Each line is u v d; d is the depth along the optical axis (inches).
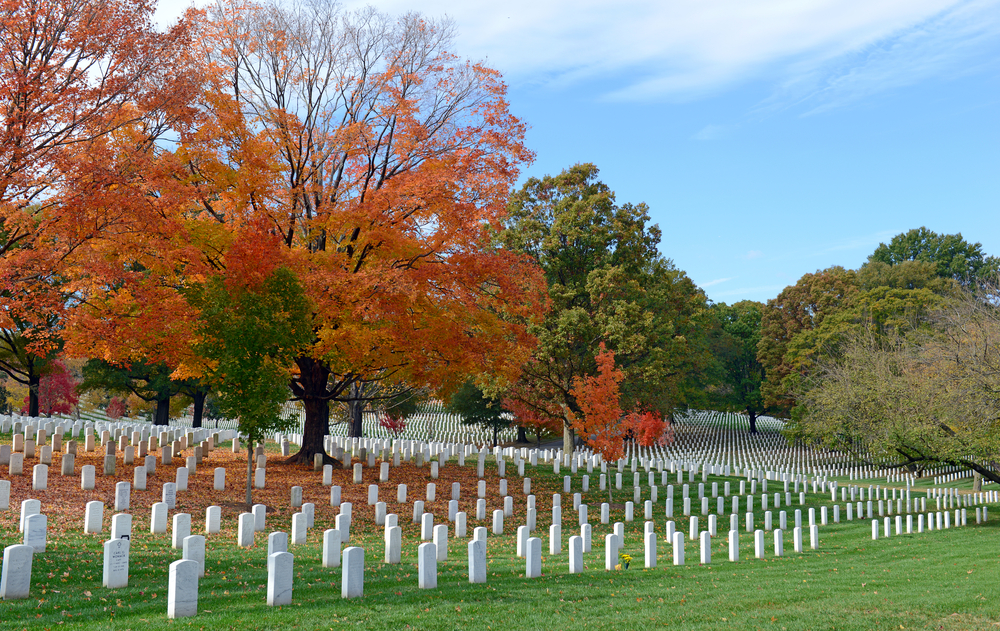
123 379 1721.2
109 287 834.2
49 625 314.8
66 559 447.2
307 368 1045.2
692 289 2164.1
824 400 1369.3
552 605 405.1
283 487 883.4
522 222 1710.1
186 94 686.5
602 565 576.7
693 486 1206.3
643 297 1836.9
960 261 3698.3
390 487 952.3
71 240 659.4
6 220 656.4
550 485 1098.7
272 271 711.1
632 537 781.9
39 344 778.8
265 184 837.8
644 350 1708.9
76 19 656.4
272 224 883.4
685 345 1886.1
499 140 938.7
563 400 1668.3
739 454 2330.2
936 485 1771.7
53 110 641.6
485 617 367.6
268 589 370.3
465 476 1092.5
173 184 693.9
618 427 1023.6
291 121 896.3
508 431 2551.7
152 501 714.8
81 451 981.8
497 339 995.3
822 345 2396.7
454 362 949.8
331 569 473.4
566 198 1724.9
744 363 3358.8
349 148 914.7
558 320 1557.6
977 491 1598.2
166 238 714.2
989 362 1018.7
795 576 563.8
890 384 1182.3
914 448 1169.4
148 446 1069.8
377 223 868.6
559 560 592.1
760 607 436.1
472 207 884.0
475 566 457.4
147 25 674.2
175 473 889.5
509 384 1593.3
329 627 331.6
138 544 520.1
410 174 884.0
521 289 990.4
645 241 1742.1
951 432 1097.4
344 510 616.4
